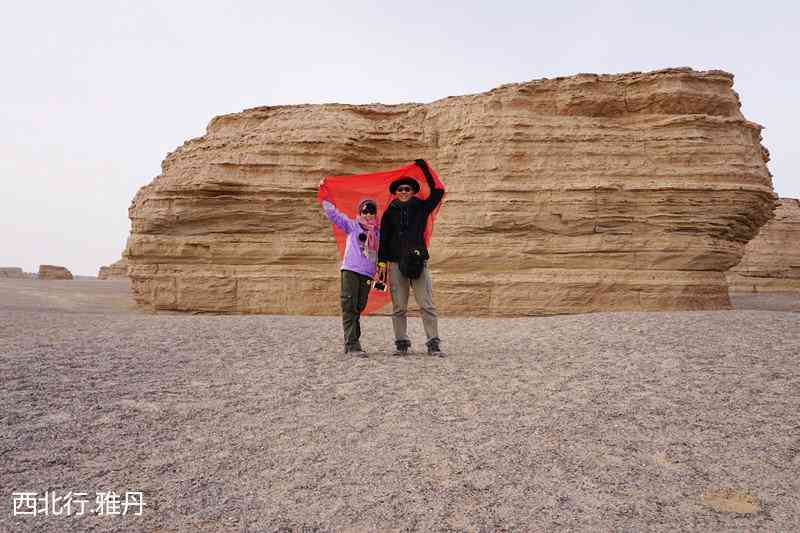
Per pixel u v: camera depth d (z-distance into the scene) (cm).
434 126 1986
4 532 292
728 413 519
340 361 764
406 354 833
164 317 1449
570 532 306
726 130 1742
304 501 338
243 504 332
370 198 846
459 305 1762
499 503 338
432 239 1812
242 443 433
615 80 1842
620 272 1697
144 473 373
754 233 1847
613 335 962
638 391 595
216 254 1934
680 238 1677
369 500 339
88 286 4134
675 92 1762
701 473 388
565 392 592
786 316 1191
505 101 1881
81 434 444
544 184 1761
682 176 1698
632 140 1764
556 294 1709
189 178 1962
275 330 1098
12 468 375
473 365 739
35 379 612
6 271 6456
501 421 491
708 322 1076
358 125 2044
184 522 310
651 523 318
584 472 385
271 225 1923
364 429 468
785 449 433
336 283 1870
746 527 316
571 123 1819
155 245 1972
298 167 1939
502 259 1759
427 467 389
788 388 603
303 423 484
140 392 575
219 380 640
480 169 1820
